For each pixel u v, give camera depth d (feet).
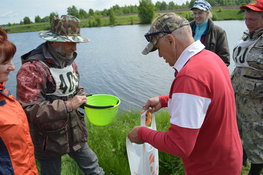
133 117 15.76
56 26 6.61
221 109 4.64
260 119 8.83
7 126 5.08
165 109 15.85
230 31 71.61
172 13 4.90
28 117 6.25
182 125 4.32
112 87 31.48
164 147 4.65
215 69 4.59
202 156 5.10
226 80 4.94
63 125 6.79
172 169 9.71
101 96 8.18
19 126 5.31
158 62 45.11
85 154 8.05
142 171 5.98
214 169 5.10
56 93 6.88
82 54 60.39
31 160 5.80
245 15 8.62
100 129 12.25
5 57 5.04
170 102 4.74
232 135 4.99
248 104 9.02
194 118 4.29
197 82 4.31
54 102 6.41
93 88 31.86
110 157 9.78
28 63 6.38
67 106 6.43
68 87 7.05
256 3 8.14
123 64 45.62
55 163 7.36
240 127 9.68
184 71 4.44
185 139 4.34
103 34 114.42
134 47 67.62
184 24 4.74
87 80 35.78
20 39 113.39
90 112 7.20
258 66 8.41
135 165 5.94
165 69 39.22
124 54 56.85
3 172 5.15
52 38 6.36
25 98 6.23
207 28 12.14
